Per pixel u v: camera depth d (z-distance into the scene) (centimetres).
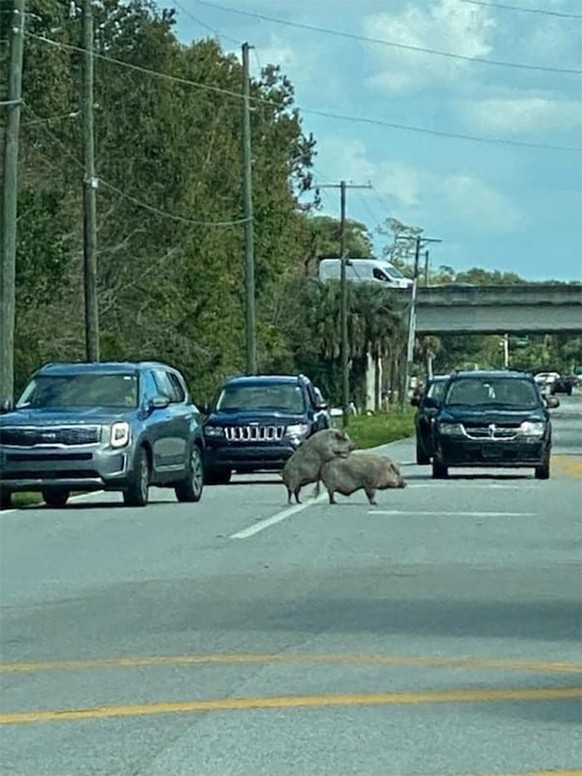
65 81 5903
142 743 974
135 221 6406
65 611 1505
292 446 3238
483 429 3195
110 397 2653
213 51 7438
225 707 1073
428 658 1252
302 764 918
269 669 1207
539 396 3328
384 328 9912
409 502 2667
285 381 3425
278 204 7800
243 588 1645
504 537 2133
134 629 1400
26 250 4775
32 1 5609
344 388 7825
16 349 5188
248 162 5622
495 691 1123
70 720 1041
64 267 5112
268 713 1052
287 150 8644
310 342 9788
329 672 1194
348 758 931
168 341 6475
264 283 7838
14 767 920
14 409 2617
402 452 4778
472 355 18475
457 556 1919
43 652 1292
